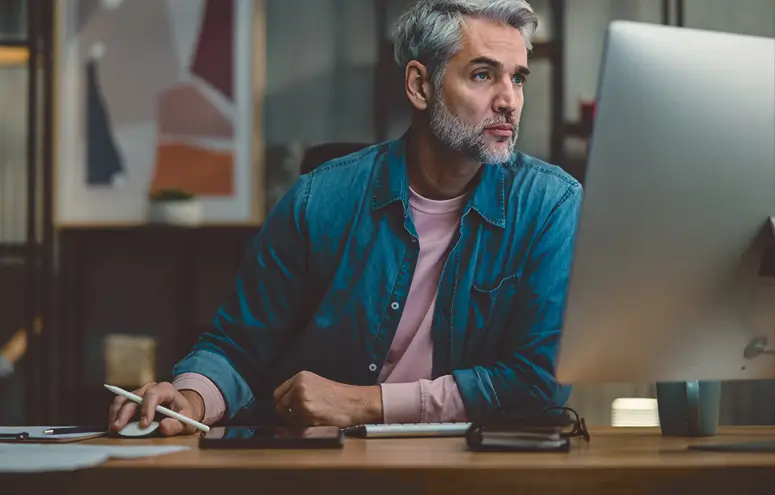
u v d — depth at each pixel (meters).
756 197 1.40
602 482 1.15
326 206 2.19
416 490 1.14
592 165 1.37
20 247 5.18
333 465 1.15
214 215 5.19
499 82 2.08
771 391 5.08
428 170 2.16
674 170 1.38
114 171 5.25
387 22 5.12
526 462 1.19
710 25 5.33
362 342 2.13
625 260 1.38
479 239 2.12
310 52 5.36
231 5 5.22
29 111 5.18
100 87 5.27
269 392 2.18
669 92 1.37
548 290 2.07
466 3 2.09
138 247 5.49
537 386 1.96
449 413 1.90
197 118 5.23
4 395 5.36
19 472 1.17
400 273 2.13
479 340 2.12
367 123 5.34
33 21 5.20
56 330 5.31
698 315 1.42
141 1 5.27
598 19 5.30
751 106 1.40
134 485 1.17
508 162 2.19
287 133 5.35
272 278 2.20
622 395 4.96
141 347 5.09
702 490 1.17
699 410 1.61
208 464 1.17
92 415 5.22
